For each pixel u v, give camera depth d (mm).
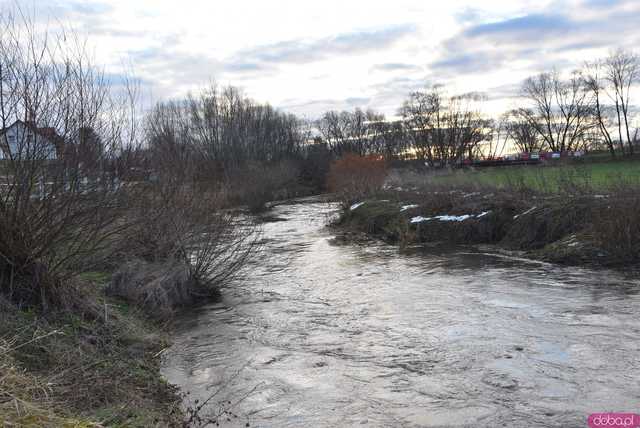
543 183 19125
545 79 70438
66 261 7957
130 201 8328
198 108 58281
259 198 37844
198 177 11781
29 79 6852
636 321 8453
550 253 14359
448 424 5379
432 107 80938
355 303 10625
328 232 23719
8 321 6531
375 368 7027
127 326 8352
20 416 4082
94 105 7504
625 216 13258
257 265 15281
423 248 17797
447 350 7555
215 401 6168
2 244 7129
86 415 4930
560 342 7613
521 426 5262
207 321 9688
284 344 8227
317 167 66938
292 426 5488
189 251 11141
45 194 7203
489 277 12523
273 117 79062
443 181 24953
